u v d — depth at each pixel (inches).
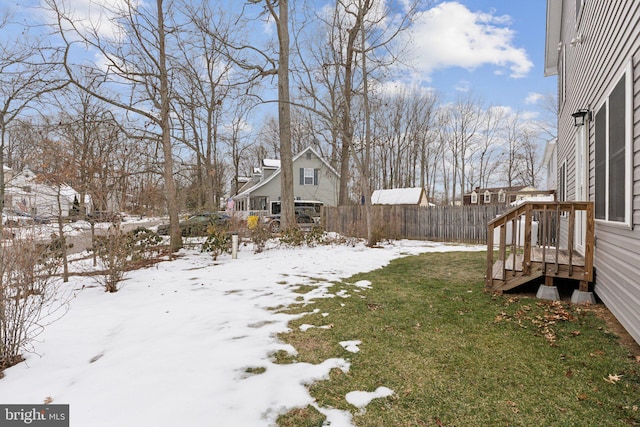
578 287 193.9
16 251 120.0
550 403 87.4
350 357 114.5
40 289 139.6
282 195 467.8
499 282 194.1
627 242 126.8
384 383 97.7
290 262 308.7
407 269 271.4
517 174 1621.6
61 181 236.4
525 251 183.9
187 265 302.8
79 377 101.4
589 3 207.6
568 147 309.1
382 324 146.6
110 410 83.8
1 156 340.8
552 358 112.3
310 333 136.3
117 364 109.1
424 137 1347.2
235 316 156.9
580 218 236.7
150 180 379.9
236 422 79.3
